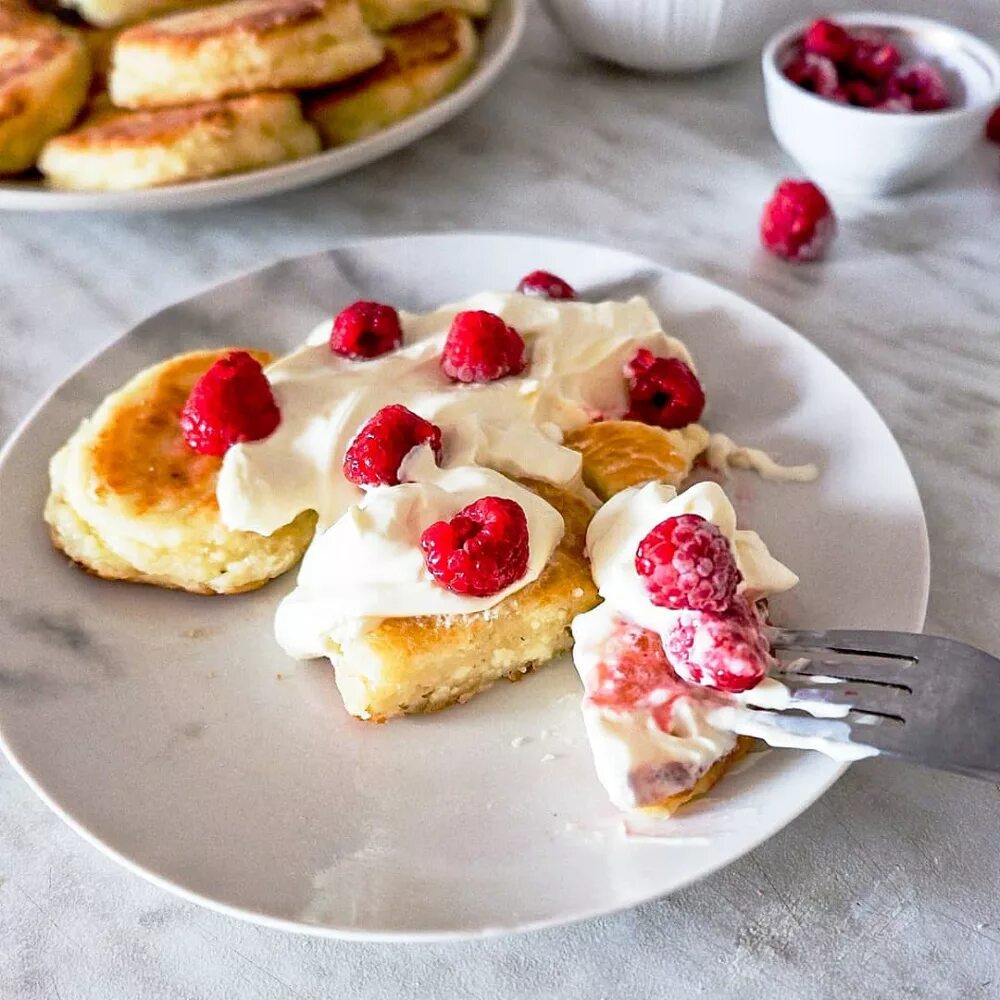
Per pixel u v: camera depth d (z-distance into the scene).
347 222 0.47
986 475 0.35
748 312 0.38
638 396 0.35
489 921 0.25
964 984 0.26
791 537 0.32
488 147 0.50
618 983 0.26
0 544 0.32
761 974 0.26
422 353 0.34
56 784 0.28
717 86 0.53
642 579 0.29
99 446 0.33
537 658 0.30
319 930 0.25
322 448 0.32
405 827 0.27
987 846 0.27
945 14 0.56
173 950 0.27
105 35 0.49
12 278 0.45
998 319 0.40
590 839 0.27
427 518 0.30
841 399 0.35
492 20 0.51
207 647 0.31
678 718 0.27
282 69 0.44
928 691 0.26
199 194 0.42
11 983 0.26
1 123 0.44
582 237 0.45
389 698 0.29
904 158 0.43
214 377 0.32
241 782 0.28
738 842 0.26
